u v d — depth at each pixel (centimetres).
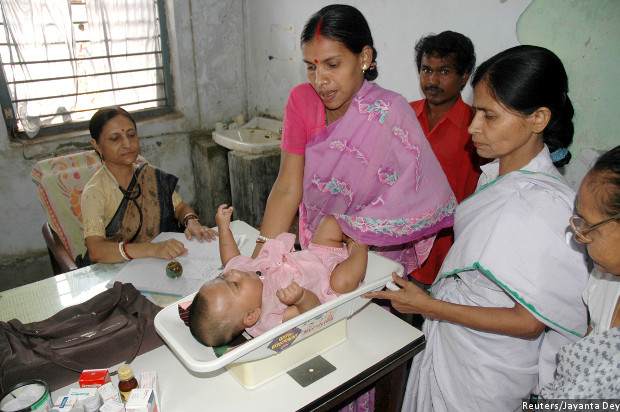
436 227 123
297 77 341
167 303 131
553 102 101
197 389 103
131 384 97
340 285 110
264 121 379
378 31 267
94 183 177
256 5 358
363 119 122
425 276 196
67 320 110
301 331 100
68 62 311
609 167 75
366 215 117
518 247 102
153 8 336
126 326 111
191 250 160
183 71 356
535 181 105
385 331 121
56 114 315
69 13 299
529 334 106
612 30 170
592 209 77
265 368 102
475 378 117
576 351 90
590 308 97
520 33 199
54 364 99
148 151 358
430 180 122
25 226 317
